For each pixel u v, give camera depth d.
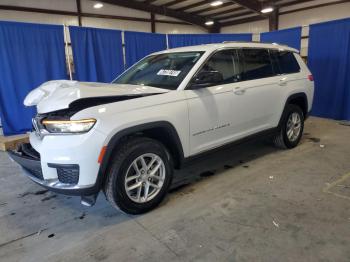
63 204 2.92
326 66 6.77
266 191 2.99
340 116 6.61
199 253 2.07
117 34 7.65
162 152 2.67
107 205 2.87
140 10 11.59
